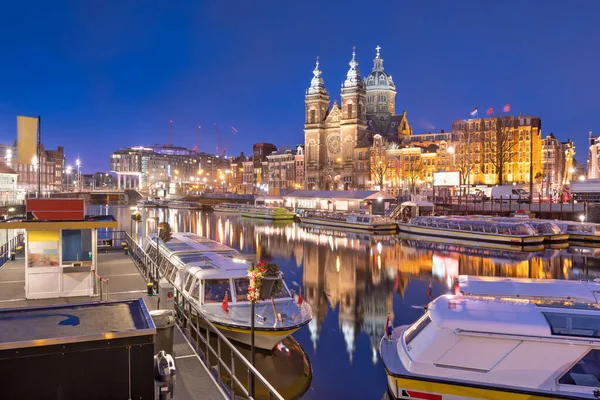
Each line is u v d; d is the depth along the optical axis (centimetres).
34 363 748
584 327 1523
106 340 785
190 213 13912
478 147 12694
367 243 6762
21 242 3828
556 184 12631
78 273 2039
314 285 4069
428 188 13525
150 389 814
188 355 1445
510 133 12369
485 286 1933
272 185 19612
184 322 1978
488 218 7356
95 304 967
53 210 2034
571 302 1691
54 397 758
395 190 13850
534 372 1492
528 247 6119
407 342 1717
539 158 12581
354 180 15750
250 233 8225
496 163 11844
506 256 5556
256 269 1497
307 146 17338
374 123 17638
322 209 11150
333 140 16862
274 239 7319
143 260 2955
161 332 1280
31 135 3000
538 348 1499
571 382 1472
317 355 2397
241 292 2159
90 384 780
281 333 1959
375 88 18262
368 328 2852
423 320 1717
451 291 3838
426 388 1573
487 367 1532
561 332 1509
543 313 1578
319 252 5953
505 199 9394
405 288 3950
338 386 2044
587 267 4891
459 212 9294
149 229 8662
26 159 2991
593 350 1469
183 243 3008
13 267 2716
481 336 1535
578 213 8081
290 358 2231
